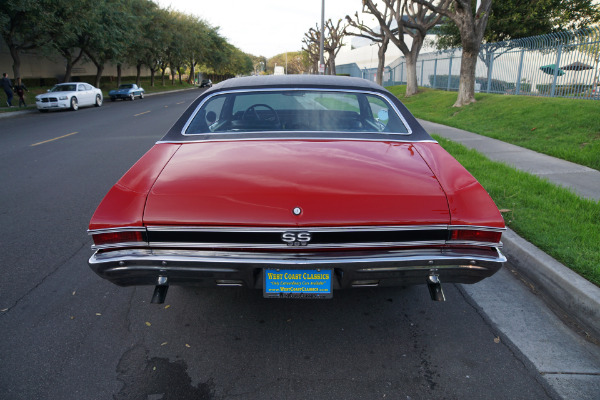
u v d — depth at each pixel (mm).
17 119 18281
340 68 59906
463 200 2215
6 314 2932
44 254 3947
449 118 13273
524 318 2883
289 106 3201
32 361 2424
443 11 14547
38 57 32594
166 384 2238
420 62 28234
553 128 9312
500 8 22312
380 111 3193
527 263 3455
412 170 2418
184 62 57750
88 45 29312
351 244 2137
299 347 2564
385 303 3094
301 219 2074
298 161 2455
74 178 6969
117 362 2422
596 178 5945
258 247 2131
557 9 22203
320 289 2238
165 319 2873
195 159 2537
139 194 2219
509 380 2271
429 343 2605
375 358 2463
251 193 2160
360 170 2369
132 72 53125
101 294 3217
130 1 35312
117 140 11133
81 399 2131
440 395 2164
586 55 12859
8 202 5652
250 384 2240
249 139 2834
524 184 5387
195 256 2141
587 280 2973
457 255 2166
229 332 2725
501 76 17484
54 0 22172
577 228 3902
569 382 2254
